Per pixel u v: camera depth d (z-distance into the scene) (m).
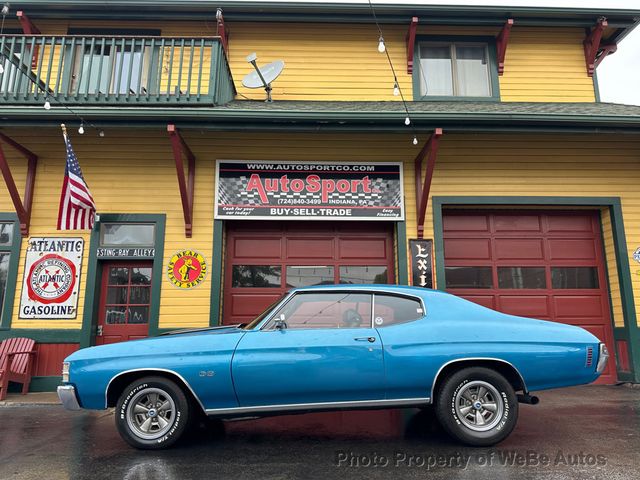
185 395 4.23
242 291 8.07
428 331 4.25
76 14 8.88
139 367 4.14
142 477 3.54
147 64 9.04
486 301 8.20
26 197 7.78
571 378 4.22
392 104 8.53
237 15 9.11
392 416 5.39
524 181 8.30
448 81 9.48
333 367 4.10
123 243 7.86
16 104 7.28
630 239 8.16
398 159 8.26
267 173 8.04
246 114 6.91
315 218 7.97
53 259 7.67
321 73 9.30
